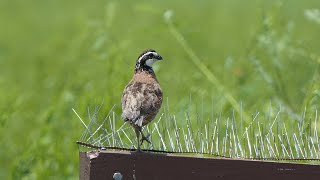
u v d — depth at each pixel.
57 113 15.66
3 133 15.79
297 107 16.16
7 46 25.81
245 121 15.24
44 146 15.29
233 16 27.00
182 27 18.31
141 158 10.61
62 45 20.47
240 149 12.12
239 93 17.22
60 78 17.81
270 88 17.09
